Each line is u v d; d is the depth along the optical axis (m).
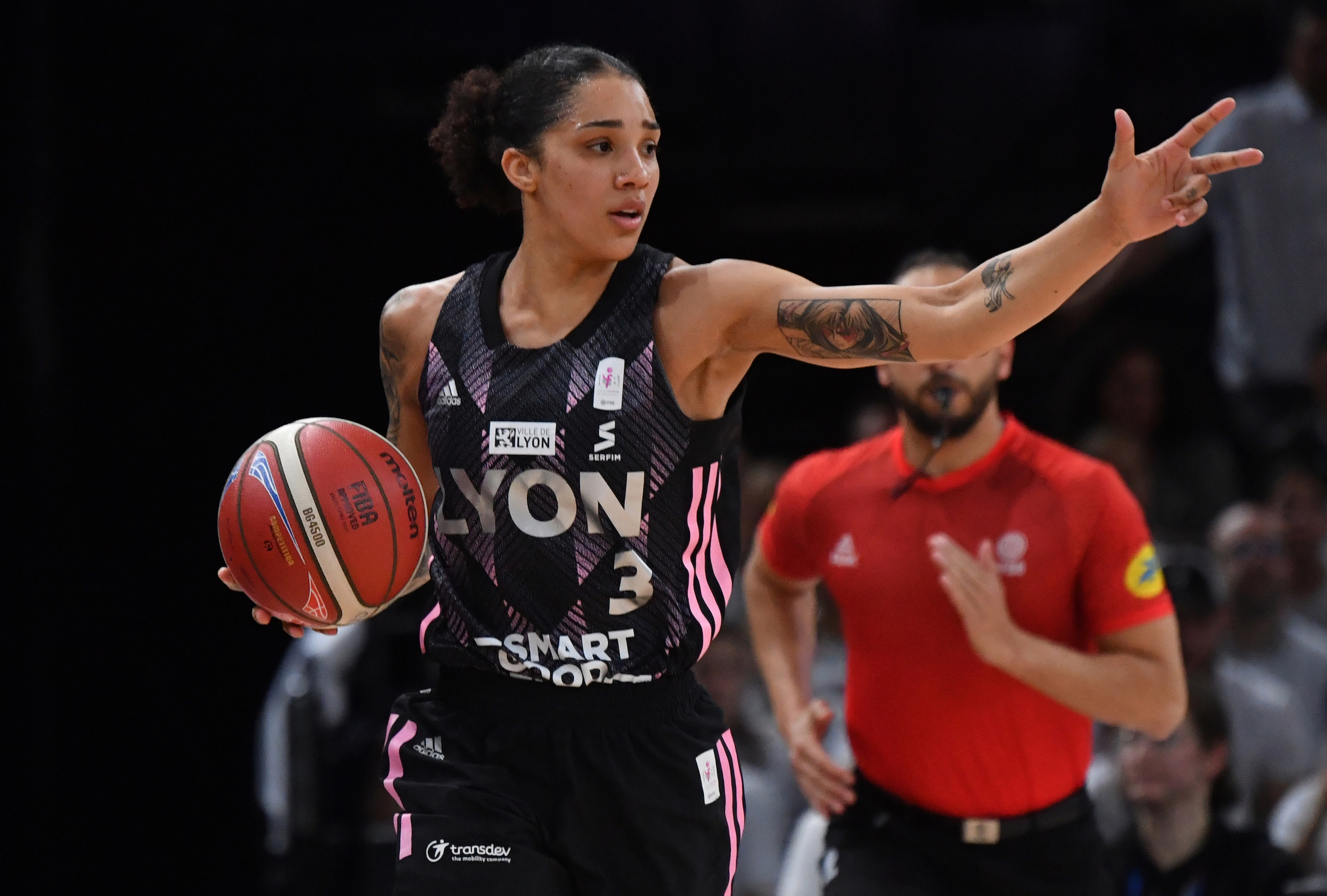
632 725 9.17
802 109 31.03
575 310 9.27
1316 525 21.02
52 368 26.33
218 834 26.86
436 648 9.41
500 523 9.12
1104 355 25.14
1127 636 12.17
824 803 12.96
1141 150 29.84
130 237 27.72
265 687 27.33
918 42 31.78
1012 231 30.00
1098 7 30.62
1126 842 14.94
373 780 18.70
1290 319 24.39
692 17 30.84
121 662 26.98
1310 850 16.27
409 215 28.41
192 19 28.11
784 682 13.86
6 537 26.17
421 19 29.33
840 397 30.08
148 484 27.70
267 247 28.28
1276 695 18.36
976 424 12.60
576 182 9.02
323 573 9.09
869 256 30.47
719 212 30.58
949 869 12.63
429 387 9.45
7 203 25.80
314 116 28.62
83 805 26.31
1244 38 30.30
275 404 28.25
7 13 25.50
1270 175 24.31
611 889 9.20
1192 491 23.62
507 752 9.18
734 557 9.73
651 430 8.98
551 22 29.91
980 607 11.76
